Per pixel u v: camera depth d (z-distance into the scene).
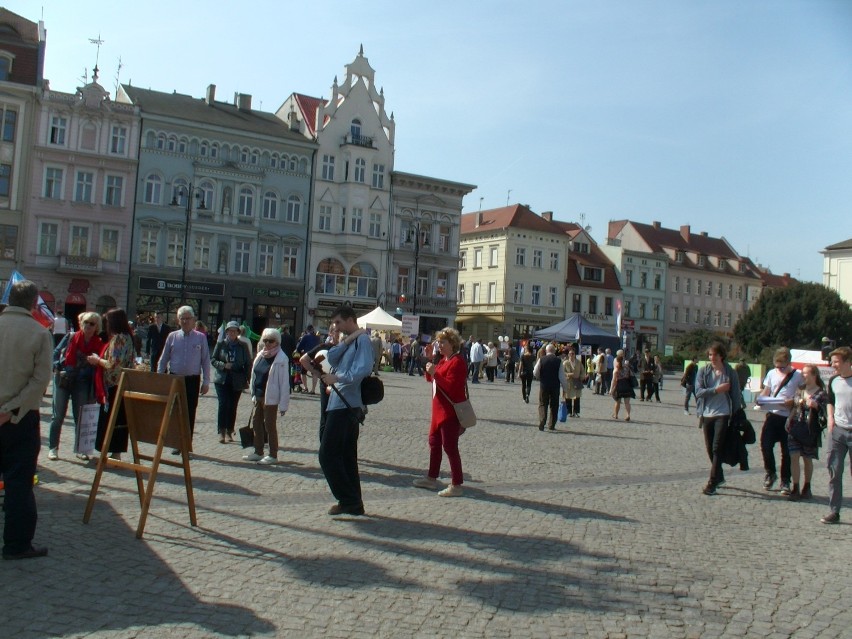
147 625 4.97
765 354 61.31
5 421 6.07
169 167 52.28
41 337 6.22
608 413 24.59
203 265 53.50
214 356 13.17
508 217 74.12
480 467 11.99
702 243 94.56
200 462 11.14
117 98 55.47
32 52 48.94
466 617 5.38
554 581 6.30
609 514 8.98
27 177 48.28
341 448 8.13
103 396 10.25
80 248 49.75
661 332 86.44
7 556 6.16
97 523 7.37
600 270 80.94
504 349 50.22
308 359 8.26
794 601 6.14
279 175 56.25
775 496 10.90
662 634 5.29
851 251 76.94
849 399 9.20
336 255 58.50
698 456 14.88
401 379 37.16
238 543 6.93
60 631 4.80
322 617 5.25
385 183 60.69
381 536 7.42
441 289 63.88
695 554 7.39
